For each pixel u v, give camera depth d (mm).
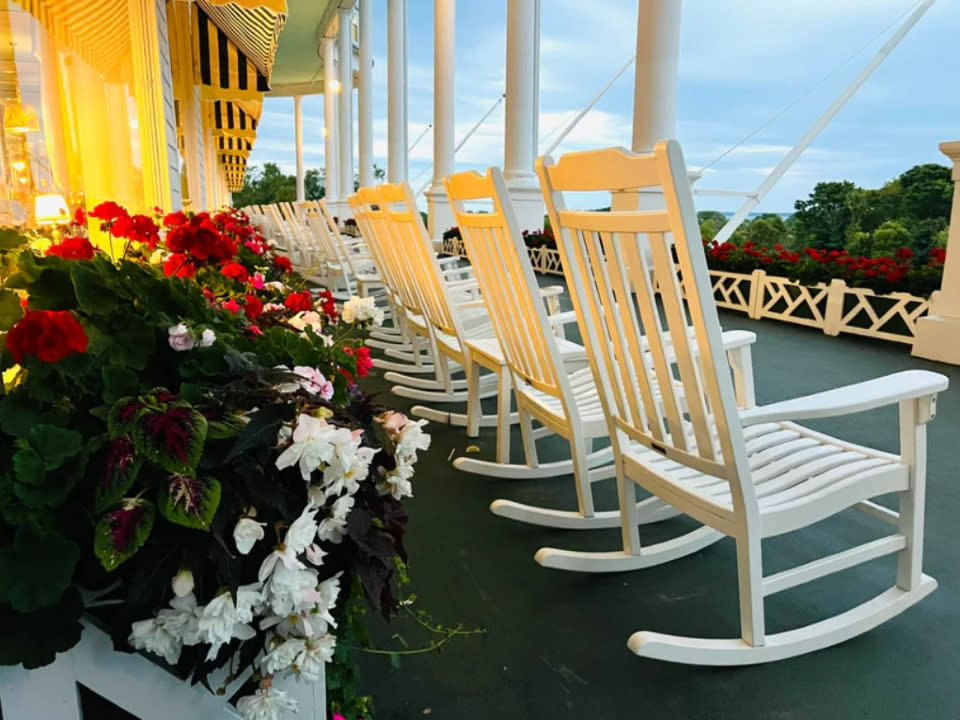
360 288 4832
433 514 1877
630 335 1293
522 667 1246
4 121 2781
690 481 1351
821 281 4766
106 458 665
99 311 784
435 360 3014
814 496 1211
